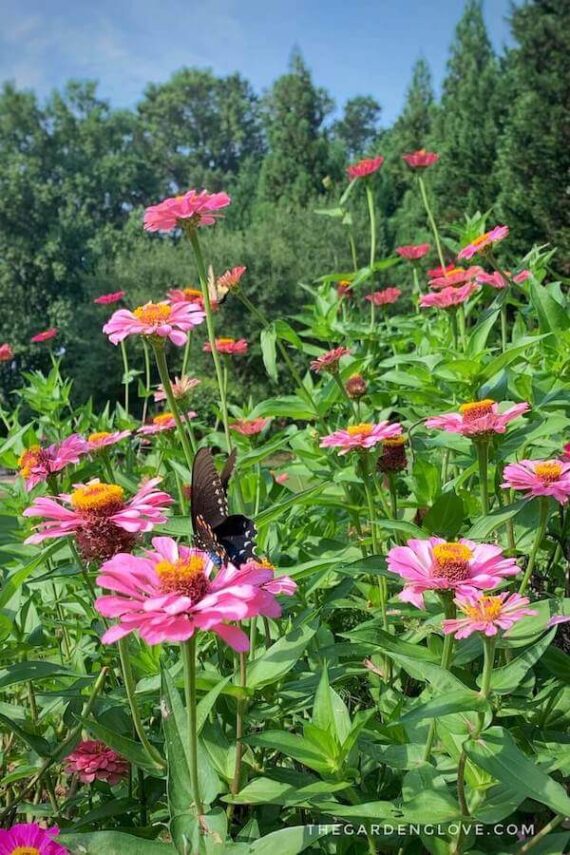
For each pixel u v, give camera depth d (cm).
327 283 155
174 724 68
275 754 88
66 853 68
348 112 2081
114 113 1392
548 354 106
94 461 120
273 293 733
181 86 1880
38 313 1032
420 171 162
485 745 65
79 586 105
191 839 65
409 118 1159
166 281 842
